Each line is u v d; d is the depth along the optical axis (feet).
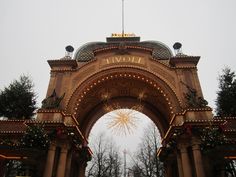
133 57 84.69
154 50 91.66
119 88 90.27
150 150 135.74
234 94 96.94
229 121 70.85
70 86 79.00
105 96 93.76
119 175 173.58
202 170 59.67
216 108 102.58
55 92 76.69
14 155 64.49
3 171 69.41
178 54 87.04
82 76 81.30
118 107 101.91
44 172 61.82
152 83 79.87
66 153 67.21
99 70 81.05
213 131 60.49
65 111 73.72
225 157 60.54
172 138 72.38
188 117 68.08
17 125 75.10
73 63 83.46
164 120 95.96
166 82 77.51
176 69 81.05
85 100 85.97
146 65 82.48
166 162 89.86
